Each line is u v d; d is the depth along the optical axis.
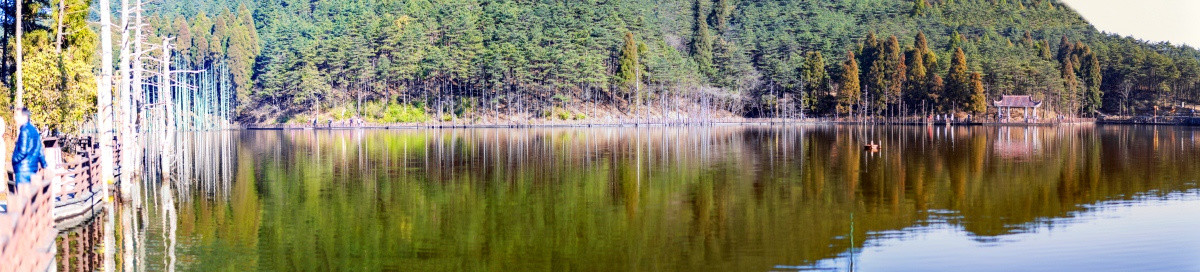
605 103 187.75
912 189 42.41
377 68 175.62
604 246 28.05
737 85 194.88
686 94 187.88
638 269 24.84
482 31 196.62
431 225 31.95
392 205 37.28
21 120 21.75
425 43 182.38
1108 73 191.88
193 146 86.19
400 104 177.12
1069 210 34.94
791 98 191.88
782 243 28.30
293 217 33.69
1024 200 38.00
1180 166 54.59
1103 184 44.06
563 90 177.75
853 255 26.47
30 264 16.22
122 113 36.50
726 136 107.25
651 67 182.62
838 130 130.62
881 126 153.62
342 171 54.00
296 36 199.50
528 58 172.12
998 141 89.19
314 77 170.75
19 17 39.00
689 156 66.88
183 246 27.55
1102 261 25.42
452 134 120.12
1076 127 141.50
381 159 64.94
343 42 176.38
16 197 15.14
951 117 166.38
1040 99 174.75
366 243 28.41
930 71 179.75
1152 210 34.59
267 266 25.02
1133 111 181.62
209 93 183.62
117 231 29.91
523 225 31.94
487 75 176.50
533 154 70.50
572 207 36.62
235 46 193.12
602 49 188.12
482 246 28.03
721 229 31.02
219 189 43.06
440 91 179.50
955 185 44.09
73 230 29.86
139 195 40.25
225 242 28.30
